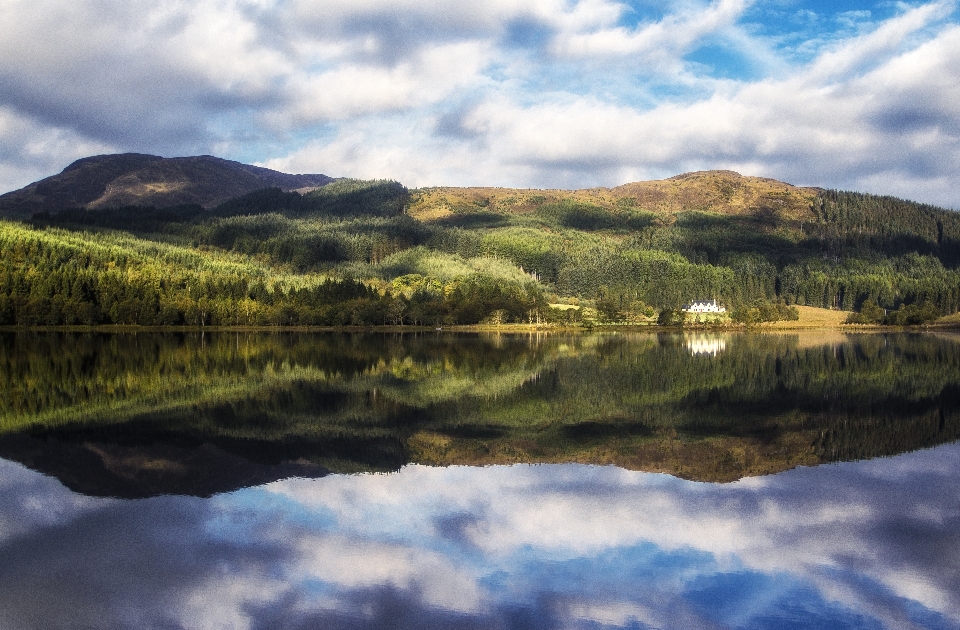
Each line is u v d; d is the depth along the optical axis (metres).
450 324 199.25
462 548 23.88
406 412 52.38
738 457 38.16
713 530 25.89
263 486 31.53
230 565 22.06
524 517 27.30
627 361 97.56
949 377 77.25
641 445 41.38
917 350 122.00
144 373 76.06
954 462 37.06
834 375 79.62
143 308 169.00
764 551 23.80
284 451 38.75
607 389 66.38
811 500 29.83
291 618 18.52
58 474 33.19
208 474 33.56
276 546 23.80
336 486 31.67
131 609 18.97
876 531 25.84
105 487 31.03
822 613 19.31
